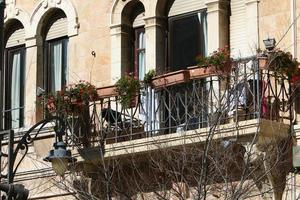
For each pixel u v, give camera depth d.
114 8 24.50
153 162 20.70
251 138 19.69
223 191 19.50
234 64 20.22
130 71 24.25
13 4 26.77
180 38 23.39
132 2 24.28
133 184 21.62
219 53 20.42
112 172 20.62
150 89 21.75
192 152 19.83
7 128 26.47
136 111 22.22
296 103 20.59
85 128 22.55
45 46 26.11
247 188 18.89
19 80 26.53
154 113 21.56
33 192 24.77
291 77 20.41
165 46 23.64
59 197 24.19
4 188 17.84
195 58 22.97
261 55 20.03
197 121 20.77
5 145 25.06
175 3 23.58
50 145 24.81
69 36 25.39
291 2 21.22
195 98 20.92
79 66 25.06
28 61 26.23
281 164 20.03
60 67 25.67
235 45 22.22
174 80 21.19
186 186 19.69
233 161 19.61
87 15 25.06
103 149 21.52
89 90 22.59
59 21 25.86
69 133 22.94
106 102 22.56
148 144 21.06
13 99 26.56
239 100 20.08
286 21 21.27
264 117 20.06
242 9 22.28
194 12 23.20
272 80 20.73
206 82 20.81
